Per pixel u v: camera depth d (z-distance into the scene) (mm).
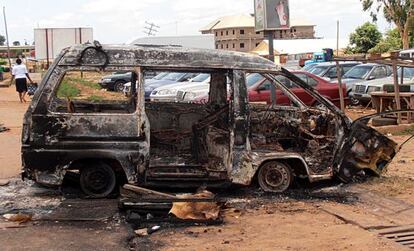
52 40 38688
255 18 11820
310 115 8523
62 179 7547
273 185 8062
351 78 22203
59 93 8094
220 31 129125
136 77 7879
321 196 7949
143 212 6914
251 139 8039
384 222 6695
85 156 7520
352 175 8219
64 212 7105
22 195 8055
